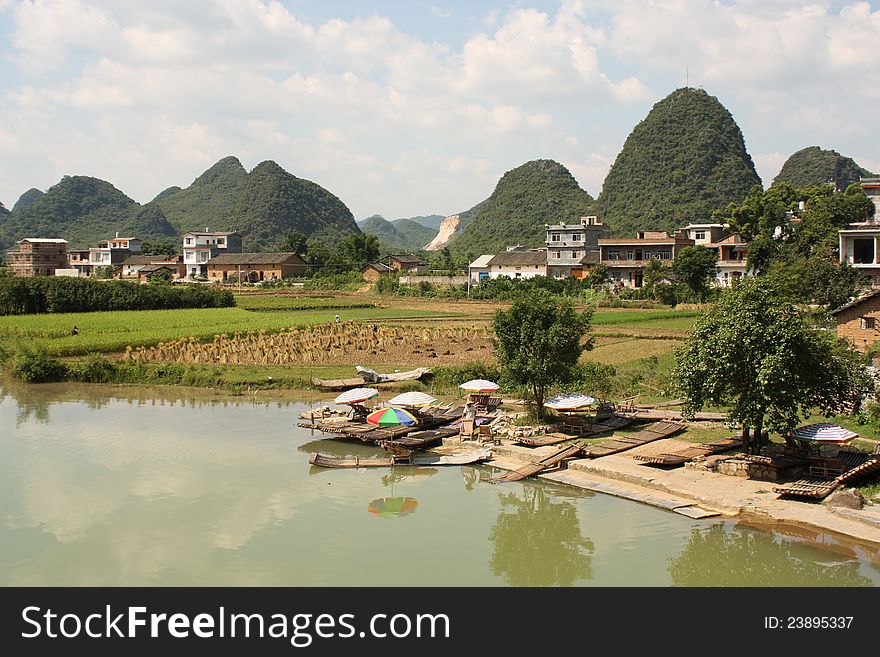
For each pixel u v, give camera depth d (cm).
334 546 2158
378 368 5066
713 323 2733
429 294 11362
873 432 3027
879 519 2138
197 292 9619
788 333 2541
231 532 2262
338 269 15450
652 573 1981
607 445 3017
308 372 4959
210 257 16775
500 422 3512
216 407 4209
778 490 2430
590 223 13125
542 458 2920
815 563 1998
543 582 1944
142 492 2638
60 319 7525
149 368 5066
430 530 2283
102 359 5166
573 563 2042
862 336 4031
